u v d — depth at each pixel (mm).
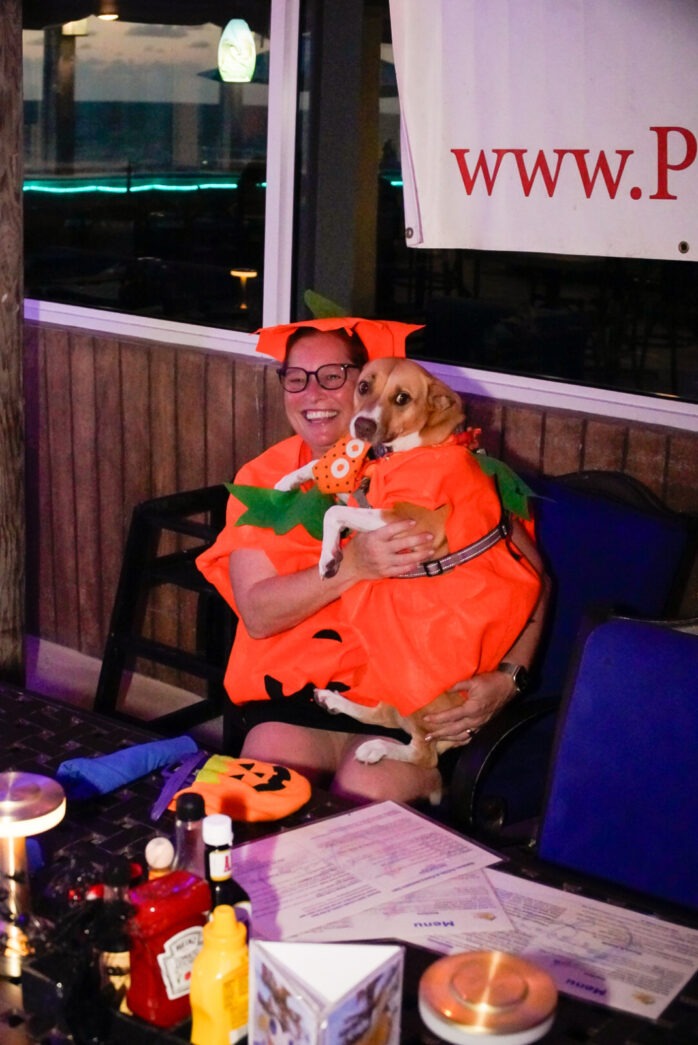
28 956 1299
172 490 3689
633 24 2359
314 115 3270
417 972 1325
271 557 2289
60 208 3852
